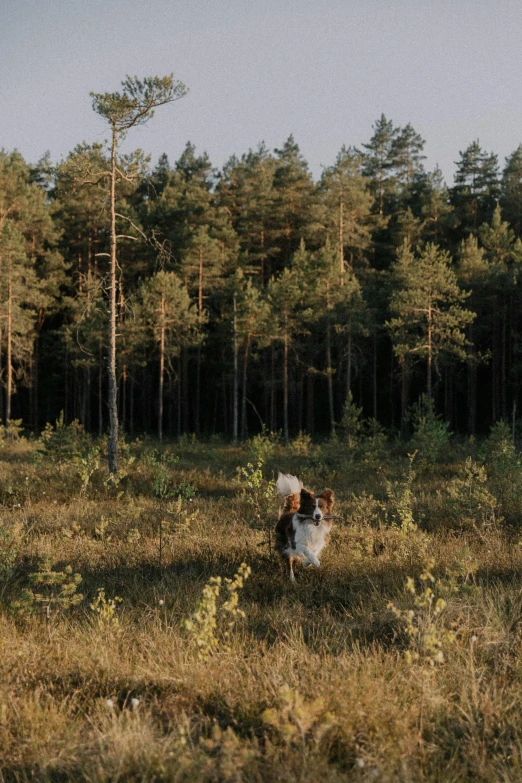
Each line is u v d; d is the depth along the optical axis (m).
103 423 57.22
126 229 42.41
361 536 9.84
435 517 11.62
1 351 41.22
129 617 6.57
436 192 50.25
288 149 61.56
